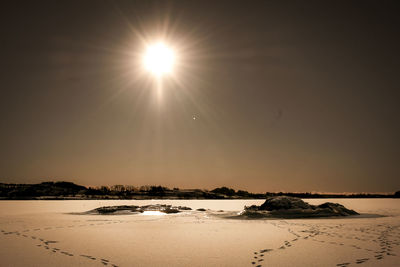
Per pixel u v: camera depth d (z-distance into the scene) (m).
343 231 22.69
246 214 36.81
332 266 11.88
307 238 19.19
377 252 14.46
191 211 49.16
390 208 64.12
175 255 14.13
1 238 19.62
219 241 18.20
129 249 15.64
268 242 17.75
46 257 13.70
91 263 12.59
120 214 43.78
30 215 42.16
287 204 39.78
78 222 31.11
